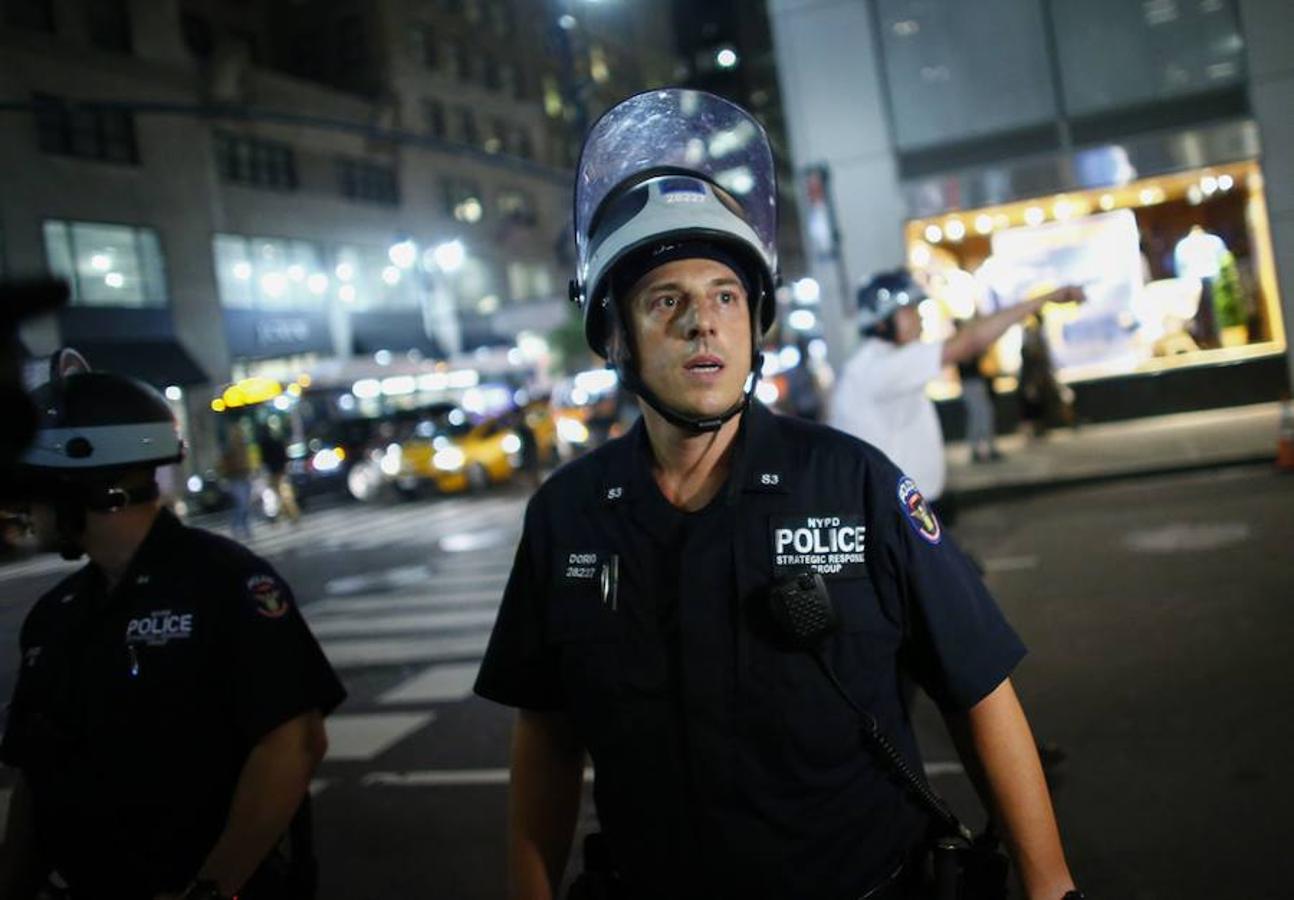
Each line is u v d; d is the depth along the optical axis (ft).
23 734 6.26
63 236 89.97
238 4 132.87
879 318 12.16
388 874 12.98
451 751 17.30
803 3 47.62
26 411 2.66
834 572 4.68
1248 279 45.98
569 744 5.52
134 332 94.48
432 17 142.10
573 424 71.82
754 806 4.51
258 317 107.55
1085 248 47.50
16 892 6.50
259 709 6.07
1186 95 43.73
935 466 12.48
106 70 94.27
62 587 6.60
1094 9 44.34
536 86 162.50
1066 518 30.42
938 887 4.70
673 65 205.05
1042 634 19.44
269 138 112.27
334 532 57.57
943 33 46.21
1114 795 12.66
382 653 25.08
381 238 126.11
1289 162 42.75
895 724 4.77
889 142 47.14
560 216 163.84
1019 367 47.44
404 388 96.27
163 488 6.72
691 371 4.66
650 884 4.69
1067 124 45.09
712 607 4.65
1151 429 43.60
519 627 5.24
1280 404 44.09
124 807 6.12
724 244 4.76
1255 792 12.22
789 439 4.99
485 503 62.54
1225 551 23.40
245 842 5.92
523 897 5.30
